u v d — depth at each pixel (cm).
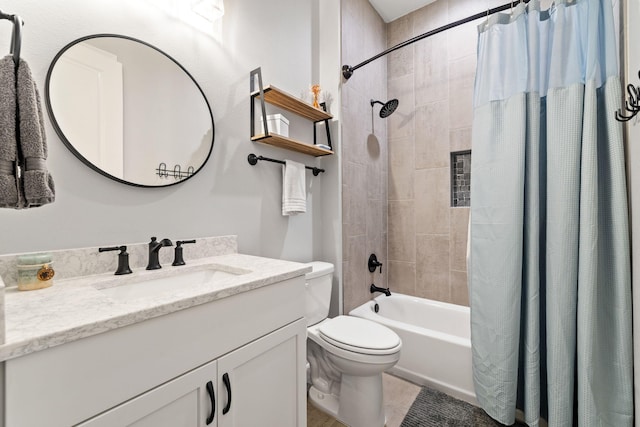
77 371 53
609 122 113
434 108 231
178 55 124
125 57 107
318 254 203
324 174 204
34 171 63
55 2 91
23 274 76
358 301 217
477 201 143
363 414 134
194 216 129
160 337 65
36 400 48
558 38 124
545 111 133
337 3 199
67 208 93
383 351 126
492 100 137
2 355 44
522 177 128
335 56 200
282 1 178
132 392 60
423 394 162
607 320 116
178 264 112
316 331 152
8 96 61
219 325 77
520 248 128
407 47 246
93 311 60
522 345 137
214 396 76
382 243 249
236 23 149
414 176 242
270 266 109
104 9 103
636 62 97
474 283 143
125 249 99
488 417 143
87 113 97
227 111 144
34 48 87
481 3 209
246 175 153
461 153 221
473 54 212
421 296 238
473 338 144
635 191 101
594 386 112
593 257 112
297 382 104
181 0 125
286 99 163
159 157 116
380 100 248
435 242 231
